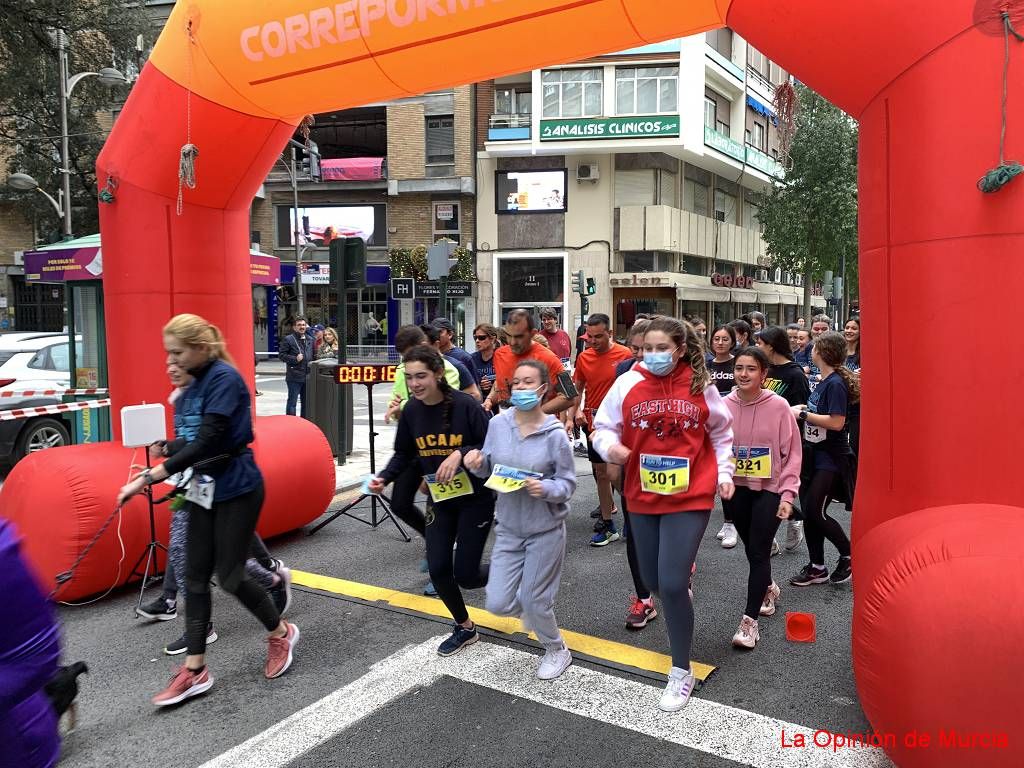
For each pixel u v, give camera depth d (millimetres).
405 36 4105
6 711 1630
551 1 3732
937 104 3023
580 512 7031
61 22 16125
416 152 26438
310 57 4418
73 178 22359
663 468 3393
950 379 3004
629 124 24109
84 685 3705
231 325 5484
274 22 4414
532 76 24812
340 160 27188
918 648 2404
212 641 4199
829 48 3316
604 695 3535
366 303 28266
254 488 3566
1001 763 2291
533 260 26234
